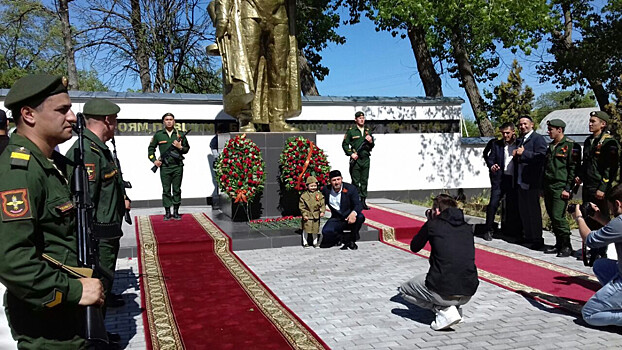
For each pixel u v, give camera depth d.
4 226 2.05
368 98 13.79
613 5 17.30
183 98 12.16
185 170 12.38
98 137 4.24
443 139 14.46
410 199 14.21
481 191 14.83
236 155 9.24
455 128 14.56
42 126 2.29
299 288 5.88
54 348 2.26
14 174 2.12
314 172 9.60
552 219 7.55
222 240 7.93
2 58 25.48
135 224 9.35
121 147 11.90
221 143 10.46
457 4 12.73
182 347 4.11
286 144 9.75
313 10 18.92
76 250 2.40
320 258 7.44
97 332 2.23
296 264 7.07
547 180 7.55
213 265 6.98
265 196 9.91
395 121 14.04
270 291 5.71
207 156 12.48
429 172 14.36
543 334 4.43
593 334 4.43
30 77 2.29
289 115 10.65
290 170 9.55
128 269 6.80
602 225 5.43
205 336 4.36
